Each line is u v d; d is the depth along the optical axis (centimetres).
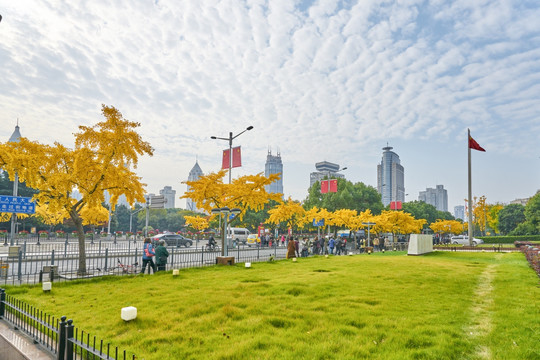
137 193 1783
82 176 1583
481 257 2673
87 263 2252
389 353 618
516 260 2372
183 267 1856
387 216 4675
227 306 918
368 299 1020
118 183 1689
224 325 789
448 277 1473
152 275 1546
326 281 1318
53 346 601
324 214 4578
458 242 5934
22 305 702
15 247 1900
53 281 1394
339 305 956
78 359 572
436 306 951
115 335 735
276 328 771
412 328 756
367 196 7862
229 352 619
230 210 2138
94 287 1267
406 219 4850
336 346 651
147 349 651
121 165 1684
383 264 1927
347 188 7725
